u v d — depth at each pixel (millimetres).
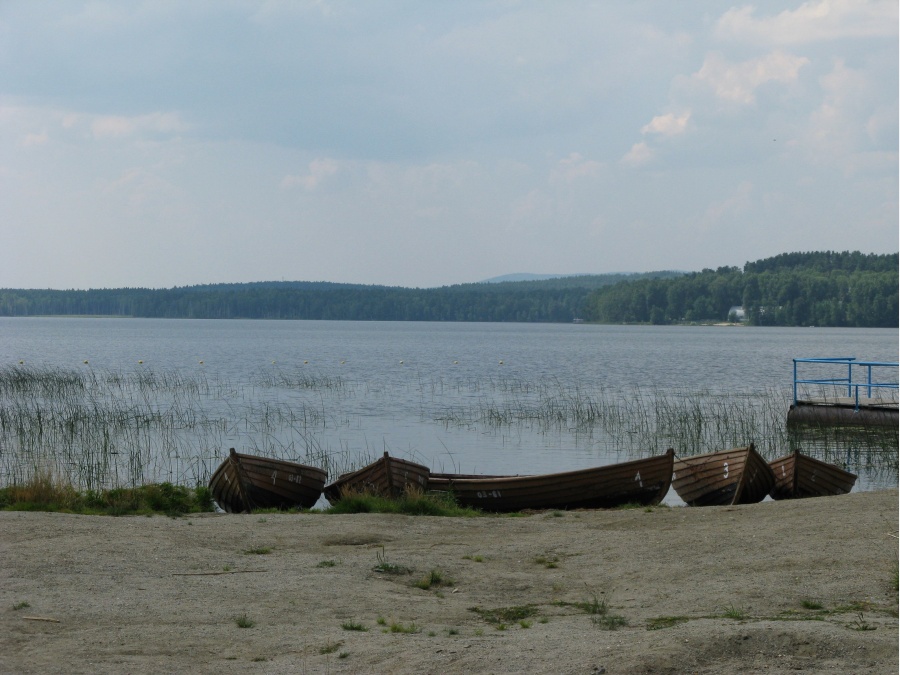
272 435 31000
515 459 26469
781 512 13984
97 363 72250
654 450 28234
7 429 30938
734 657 7172
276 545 12430
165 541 12195
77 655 7496
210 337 136750
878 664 6898
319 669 7266
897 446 29094
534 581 10508
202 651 7719
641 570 10781
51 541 11695
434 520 14672
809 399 36750
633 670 6945
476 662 7293
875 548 10953
